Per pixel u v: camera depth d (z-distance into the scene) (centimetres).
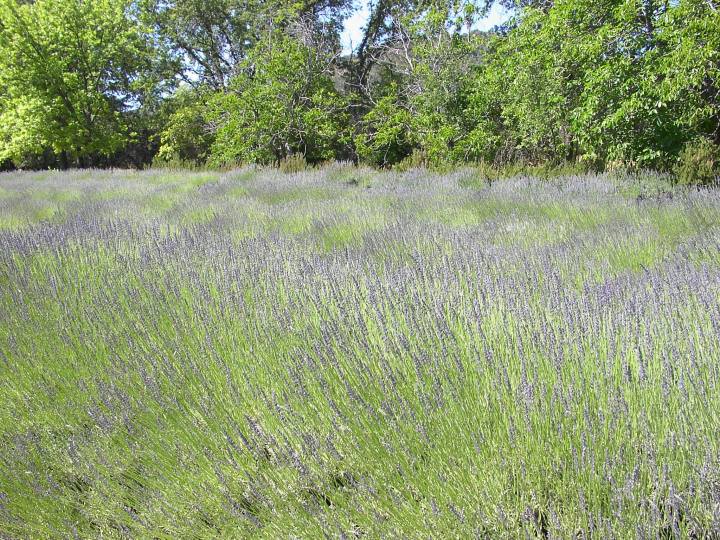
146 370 304
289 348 310
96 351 338
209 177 1598
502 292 344
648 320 281
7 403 297
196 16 2677
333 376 261
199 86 2798
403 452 212
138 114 3119
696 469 182
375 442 215
